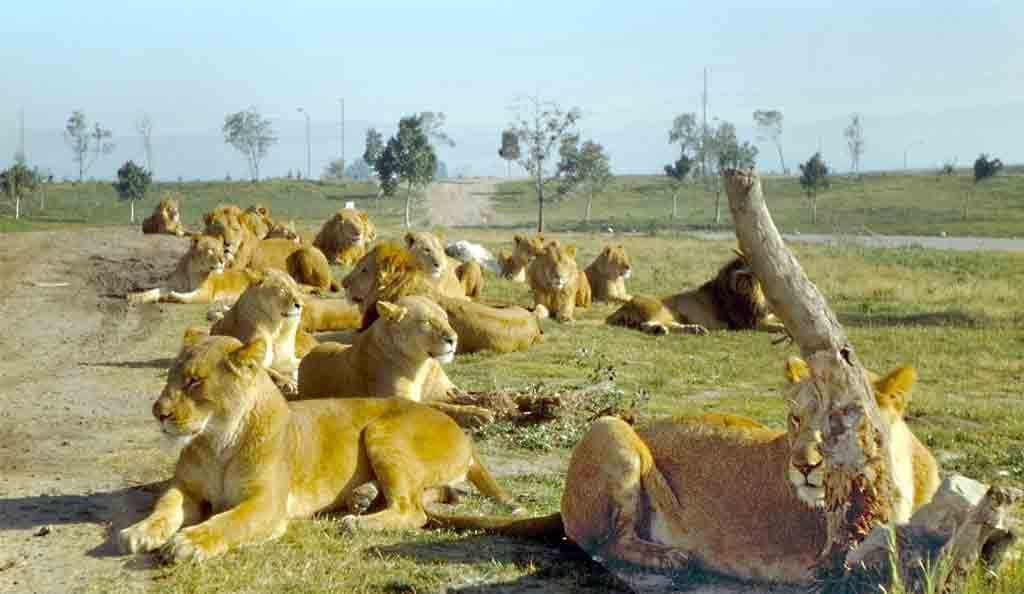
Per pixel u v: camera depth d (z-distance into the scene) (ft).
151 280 82.94
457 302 54.39
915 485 20.34
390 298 51.19
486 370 49.70
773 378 51.26
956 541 18.54
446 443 26.91
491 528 24.98
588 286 77.71
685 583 21.38
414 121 304.30
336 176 604.90
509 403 38.22
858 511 19.16
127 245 103.24
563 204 396.16
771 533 20.63
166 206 113.50
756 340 64.69
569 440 35.78
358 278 51.44
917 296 88.84
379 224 299.38
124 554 22.76
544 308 69.62
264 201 369.09
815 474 19.36
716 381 50.08
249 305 44.37
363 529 24.38
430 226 296.92
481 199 408.26
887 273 111.55
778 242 19.69
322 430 25.53
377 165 302.04
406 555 23.24
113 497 27.22
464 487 28.45
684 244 159.63
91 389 44.19
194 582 21.18
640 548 21.65
